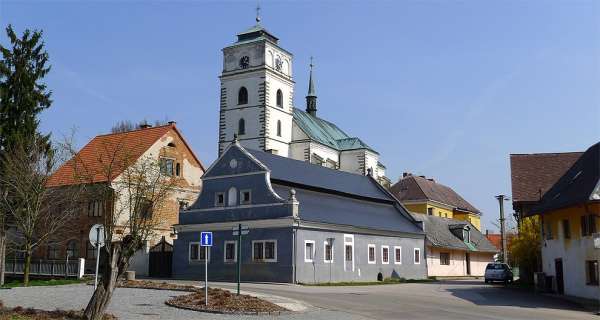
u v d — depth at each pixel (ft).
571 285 121.80
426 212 288.92
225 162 159.12
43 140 136.26
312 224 147.95
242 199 153.69
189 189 192.13
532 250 166.40
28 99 139.54
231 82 280.72
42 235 136.87
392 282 168.04
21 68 139.95
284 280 141.59
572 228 121.70
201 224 158.20
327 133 316.40
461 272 236.43
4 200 126.93
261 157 160.15
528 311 89.76
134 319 66.69
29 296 90.33
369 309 85.92
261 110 271.90
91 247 164.35
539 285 137.18
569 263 123.13
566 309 94.53
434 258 215.92
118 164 136.77
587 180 117.29
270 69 275.59
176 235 173.58
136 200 103.24
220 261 153.07
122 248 64.13
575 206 116.16
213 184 160.15
